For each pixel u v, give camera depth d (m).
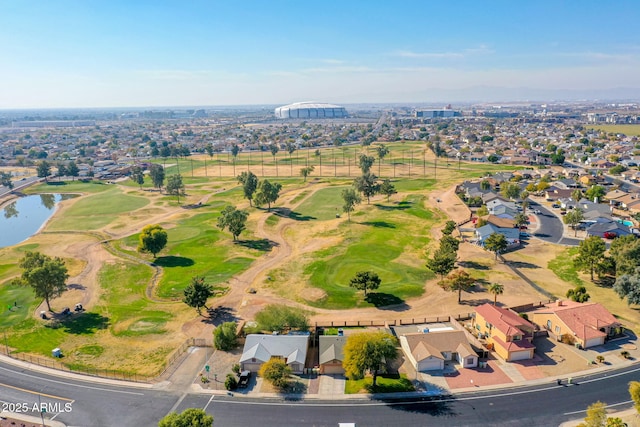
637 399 61.53
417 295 106.56
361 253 135.38
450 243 125.62
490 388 71.38
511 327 81.50
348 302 103.19
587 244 112.44
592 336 82.56
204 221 174.75
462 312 97.44
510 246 140.12
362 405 67.62
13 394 70.81
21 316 98.44
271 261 131.25
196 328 92.31
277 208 194.50
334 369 76.00
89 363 80.06
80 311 100.50
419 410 66.38
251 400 69.19
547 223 165.38
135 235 158.12
